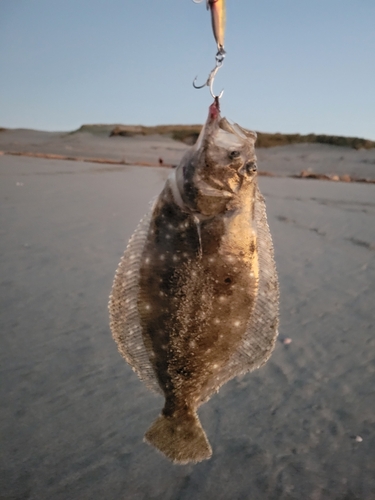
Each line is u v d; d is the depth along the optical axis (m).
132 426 0.64
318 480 0.56
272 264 0.44
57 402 0.68
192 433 0.48
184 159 0.42
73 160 5.43
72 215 1.88
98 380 0.74
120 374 0.76
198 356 0.45
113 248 1.42
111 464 0.58
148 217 0.43
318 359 0.83
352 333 0.93
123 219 1.87
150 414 0.67
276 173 5.82
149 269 0.43
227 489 0.55
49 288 1.07
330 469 0.58
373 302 1.08
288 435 0.64
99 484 0.54
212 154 0.40
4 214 1.79
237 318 0.44
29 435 0.61
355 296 1.12
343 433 0.64
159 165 5.68
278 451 0.61
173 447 0.47
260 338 0.45
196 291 0.42
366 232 1.81
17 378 0.73
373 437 0.63
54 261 1.26
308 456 0.60
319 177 4.95
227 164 0.40
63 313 0.95
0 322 0.89
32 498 0.52
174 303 0.43
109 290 1.07
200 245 0.41
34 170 3.60
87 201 2.27
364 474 0.57
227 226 0.41
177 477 0.56
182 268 0.42
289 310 1.04
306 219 2.07
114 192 2.67
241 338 0.45
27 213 1.85
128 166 5.05
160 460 0.59
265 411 0.69
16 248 1.36
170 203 0.42
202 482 0.56
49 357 0.79
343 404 0.71
